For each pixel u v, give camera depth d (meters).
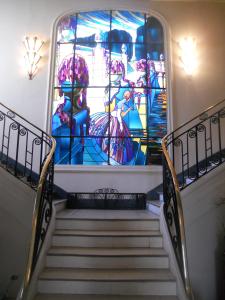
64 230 3.58
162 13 5.93
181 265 2.68
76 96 5.69
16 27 5.78
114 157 5.50
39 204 2.89
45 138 5.36
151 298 2.74
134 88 5.75
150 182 5.33
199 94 5.64
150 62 5.86
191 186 3.61
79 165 5.36
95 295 2.79
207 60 5.79
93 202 4.99
